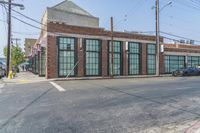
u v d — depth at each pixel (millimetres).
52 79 26344
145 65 36125
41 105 9727
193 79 24625
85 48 30594
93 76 31109
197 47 48469
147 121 7074
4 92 14727
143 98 11211
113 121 7055
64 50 29094
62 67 28891
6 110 8859
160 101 10414
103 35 32125
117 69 33438
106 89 15000
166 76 33188
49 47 27953
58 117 7582
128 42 34469
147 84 18375
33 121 7125
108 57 32531
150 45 37000
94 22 38156
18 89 16312
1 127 6504
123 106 9312
